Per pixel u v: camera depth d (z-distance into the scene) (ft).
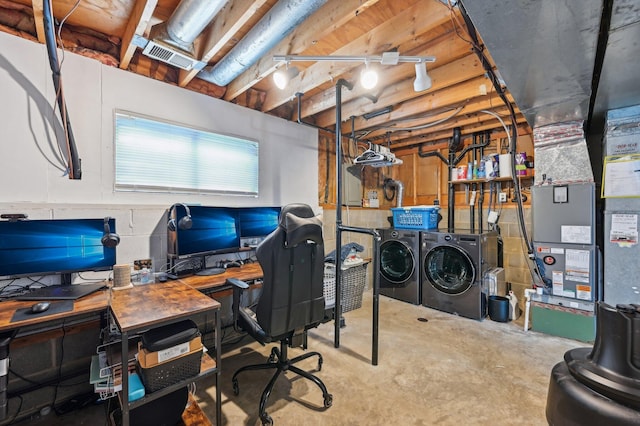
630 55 5.26
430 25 6.13
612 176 8.61
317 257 6.53
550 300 9.86
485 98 10.40
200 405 6.45
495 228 13.39
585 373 3.23
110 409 5.47
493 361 8.18
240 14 5.90
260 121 10.91
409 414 6.11
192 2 5.53
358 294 12.51
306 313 6.48
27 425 5.99
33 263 5.86
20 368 6.29
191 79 8.80
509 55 5.16
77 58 7.11
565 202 9.47
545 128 9.77
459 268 12.05
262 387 7.06
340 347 9.00
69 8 6.49
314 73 8.95
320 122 13.02
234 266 9.00
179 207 7.58
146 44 6.86
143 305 5.30
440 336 9.79
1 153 6.23
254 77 8.55
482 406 6.35
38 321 4.71
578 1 3.81
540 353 8.62
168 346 4.93
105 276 7.35
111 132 7.59
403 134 14.61
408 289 13.26
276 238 5.90
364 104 11.16
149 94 8.23
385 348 8.93
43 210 6.56
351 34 7.43
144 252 7.99
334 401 6.51
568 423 3.20
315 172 13.01
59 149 6.85
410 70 8.57
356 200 15.12
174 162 8.71
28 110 6.52
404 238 13.43
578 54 5.09
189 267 8.54
